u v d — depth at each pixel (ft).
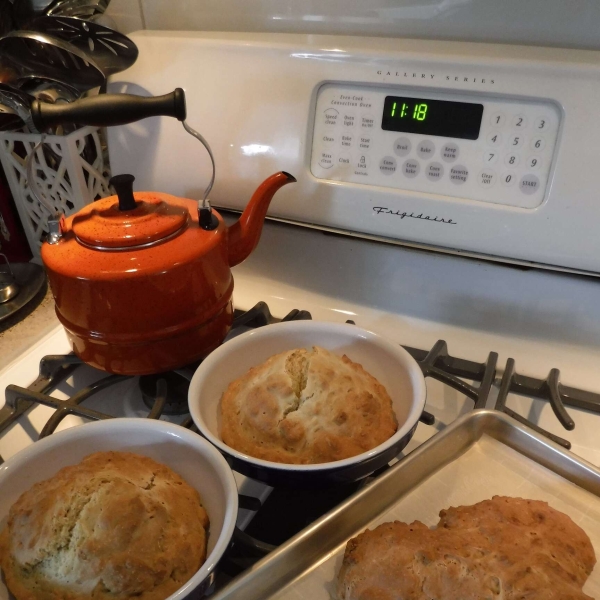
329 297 2.08
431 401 1.64
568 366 1.74
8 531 1.10
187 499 1.17
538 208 1.60
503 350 1.82
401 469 1.26
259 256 2.16
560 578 1.04
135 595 1.00
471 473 1.33
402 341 1.88
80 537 1.04
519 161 1.59
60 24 1.85
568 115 1.50
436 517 1.24
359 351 1.57
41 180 2.15
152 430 1.27
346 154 1.78
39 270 2.19
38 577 1.03
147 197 1.66
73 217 1.58
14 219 2.34
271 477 1.21
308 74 1.74
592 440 1.50
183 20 2.15
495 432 1.40
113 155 2.13
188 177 2.04
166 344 1.53
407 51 1.63
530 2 1.67
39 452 1.22
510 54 1.57
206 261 1.51
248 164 1.92
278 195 1.90
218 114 1.90
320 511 1.33
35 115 1.47
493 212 1.65
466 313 1.91
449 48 1.66
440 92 1.61
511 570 1.04
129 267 1.41
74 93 2.04
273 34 1.95
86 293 1.42
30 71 1.96
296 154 1.83
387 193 1.75
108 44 1.93
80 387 1.72
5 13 2.06
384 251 1.96
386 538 1.12
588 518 1.22
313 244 2.05
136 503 1.08
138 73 1.98
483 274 1.85
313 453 1.26
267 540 1.26
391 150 1.72
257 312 1.91
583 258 1.62
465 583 1.02
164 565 1.03
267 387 1.38
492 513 1.17
